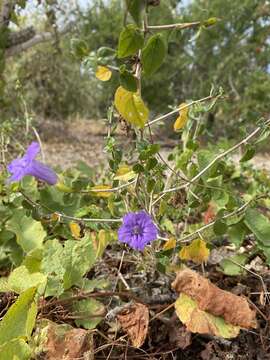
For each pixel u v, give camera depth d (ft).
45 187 1.10
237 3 7.01
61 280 0.83
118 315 0.82
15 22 2.69
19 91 1.40
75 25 3.94
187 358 0.85
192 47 7.38
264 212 1.24
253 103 5.98
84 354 0.74
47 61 5.37
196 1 6.60
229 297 0.80
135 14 0.78
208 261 1.08
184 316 0.80
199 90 7.36
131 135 0.94
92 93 7.48
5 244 1.03
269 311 0.90
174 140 5.22
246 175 1.78
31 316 0.72
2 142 1.27
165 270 0.89
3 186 1.14
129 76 0.78
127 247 0.97
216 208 1.10
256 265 1.06
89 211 1.00
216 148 1.23
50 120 7.04
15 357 0.65
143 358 0.83
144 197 0.92
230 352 0.83
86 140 6.95
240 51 7.23
